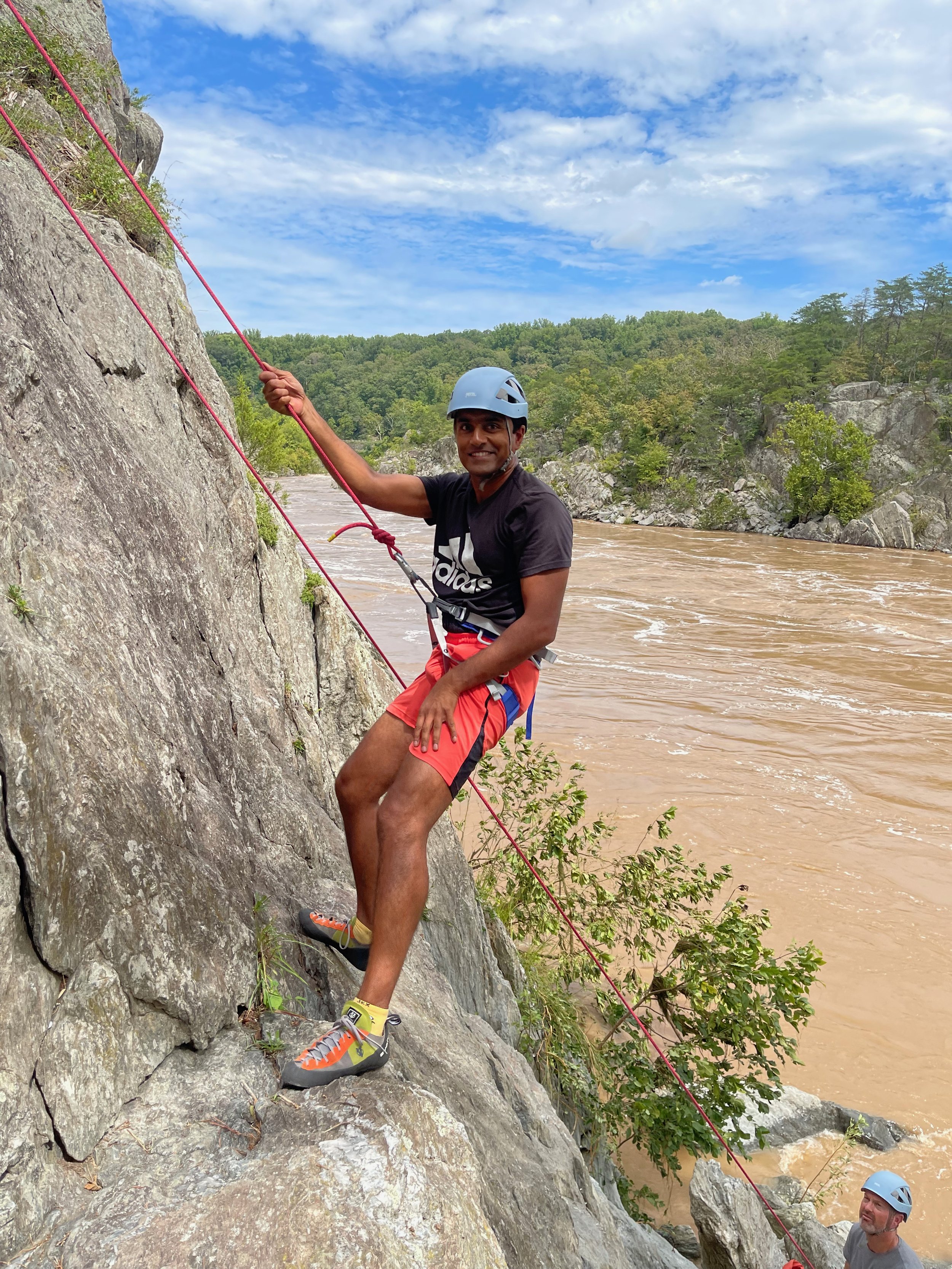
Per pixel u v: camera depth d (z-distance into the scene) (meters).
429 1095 2.66
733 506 96.62
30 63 5.59
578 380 147.75
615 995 10.43
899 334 111.75
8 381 2.89
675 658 38.66
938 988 15.62
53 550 2.80
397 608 42.34
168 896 2.66
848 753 27.41
